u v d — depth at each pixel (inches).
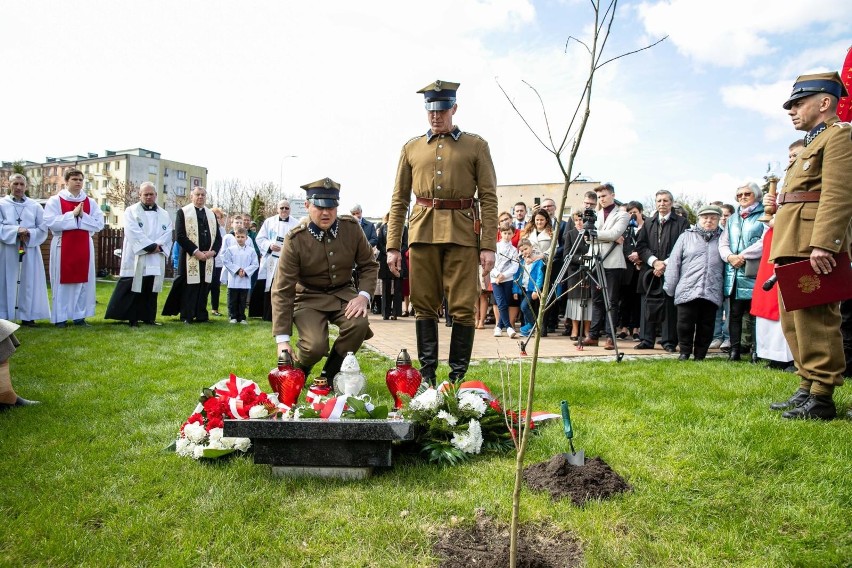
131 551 95.4
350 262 196.1
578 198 1446.9
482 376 211.2
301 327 188.7
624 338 356.2
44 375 214.1
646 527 102.3
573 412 165.5
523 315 358.3
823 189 151.6
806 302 151.9
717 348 318.0
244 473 124.6
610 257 311.7
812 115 160.4
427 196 184.2
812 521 101.7
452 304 188.2
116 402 178.2
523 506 107.8
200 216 403.9
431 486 118.2
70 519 105.2
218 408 138.6
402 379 155.5
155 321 394.9
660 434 143.6
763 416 156.1
